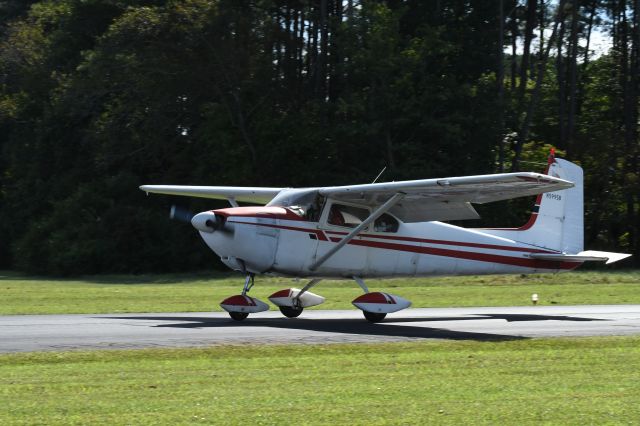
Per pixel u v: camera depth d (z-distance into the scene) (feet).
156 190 180.96
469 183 134.00
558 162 180.45
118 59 383.45
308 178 400.88
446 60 407.85
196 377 91.35
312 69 447.42
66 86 413.39
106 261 387.55
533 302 202.18
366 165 405.80
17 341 118.32
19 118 463.01
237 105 393.50
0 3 576.20
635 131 454.40
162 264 392.88
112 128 399.44
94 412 74.59
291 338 124.16
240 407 76.79
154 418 72.49
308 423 71.20
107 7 446.19
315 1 458.91
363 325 147.84
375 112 390.83
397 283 288.71
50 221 409.08
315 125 409.08
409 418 72.95
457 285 276.41
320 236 151.12
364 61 385.91
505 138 430.20
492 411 75.61
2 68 479.82
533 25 499.92
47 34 500.33
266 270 148.87
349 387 86.22
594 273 329.72
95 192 415.85
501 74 424.46
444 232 166.50
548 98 515.09
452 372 95.45
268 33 402.93
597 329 141.28
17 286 282.56
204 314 168.35
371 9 394.93
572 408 77.05
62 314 166.40
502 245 172.45
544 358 105.91
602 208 425.69
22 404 77.56
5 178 473.26
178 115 404.98
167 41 384.47
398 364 100.63
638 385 88.28
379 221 158.10
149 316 161.89
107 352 106.93
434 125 385.50
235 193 177.06
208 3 384.06
